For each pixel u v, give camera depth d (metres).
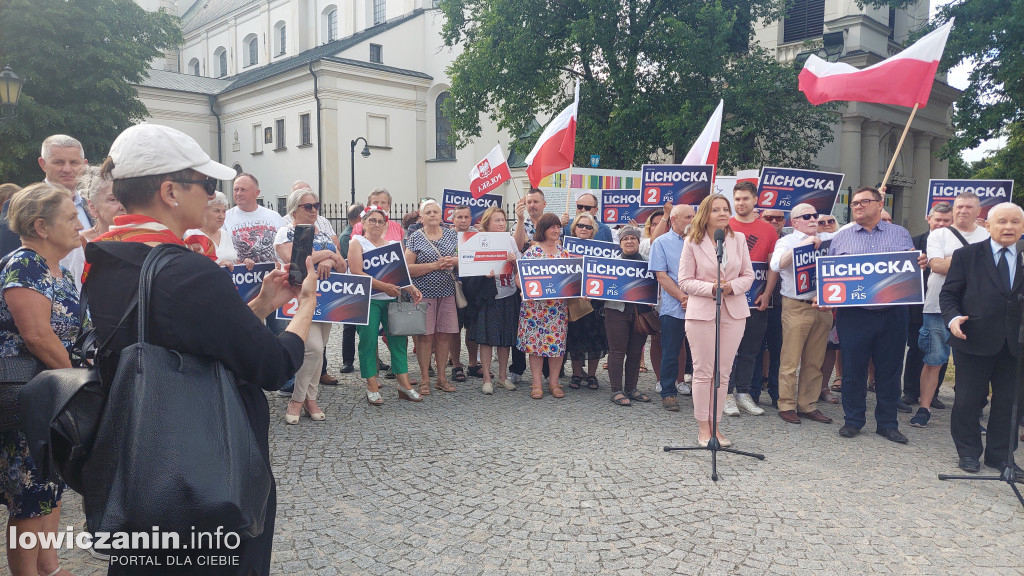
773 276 6.05
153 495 1.47
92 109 22.06
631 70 15.82
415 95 30.14
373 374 6.37
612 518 3.82
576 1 16.23
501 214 6.88
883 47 20.30
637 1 16.19
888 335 5.41
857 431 5.54
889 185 22.52
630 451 5.02
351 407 6.28
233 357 1.67
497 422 5.79
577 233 7.19
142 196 1.75
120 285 1.66
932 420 6.13
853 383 5.53
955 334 4.66
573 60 17.69
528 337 6.61
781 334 6.48
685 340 6.99
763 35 21.42
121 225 1.75
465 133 19.64
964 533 3.71
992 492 4.32
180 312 1.60
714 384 4.79
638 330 6.48
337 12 35.06
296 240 1.99
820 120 16.48
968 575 3.24
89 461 1.58
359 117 28.58
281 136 30.45
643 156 16.73
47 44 21.17
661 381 6.29
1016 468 4.56
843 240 5.71
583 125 16.66
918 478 4.56
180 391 1.56
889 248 5.49
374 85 28.89
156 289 1.61
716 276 4.99
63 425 1.58
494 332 6.77
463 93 18.36
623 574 3.20
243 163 33.12
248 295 5.70
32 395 1.66
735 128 15.98
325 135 27.75
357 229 7.41
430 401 6.55
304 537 3.55
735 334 5.03
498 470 4.58
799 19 21.00
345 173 28.30
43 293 2.70
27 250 2.74
